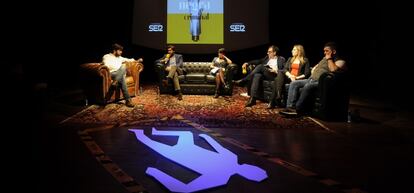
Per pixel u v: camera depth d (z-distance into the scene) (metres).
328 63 5.28
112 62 6.62
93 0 9.17
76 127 4.76
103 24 9.35
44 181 3.02
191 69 7.80
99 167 3.35
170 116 5.49
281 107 6.23
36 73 8.78
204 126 4.90
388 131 4.70
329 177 3.15
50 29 9.01
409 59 7.85
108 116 5.44
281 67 6.55
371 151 3.87
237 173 3.23
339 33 8.84
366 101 6.89
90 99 6.32
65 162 3.46
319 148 3.97
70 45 9.34
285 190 2.88
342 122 5.20
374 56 8.45
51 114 5.51
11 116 5.24
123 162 3.50
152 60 9.69
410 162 3.53
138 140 4.20
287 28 9.17
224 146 4.04
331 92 5.14
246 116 5.53
